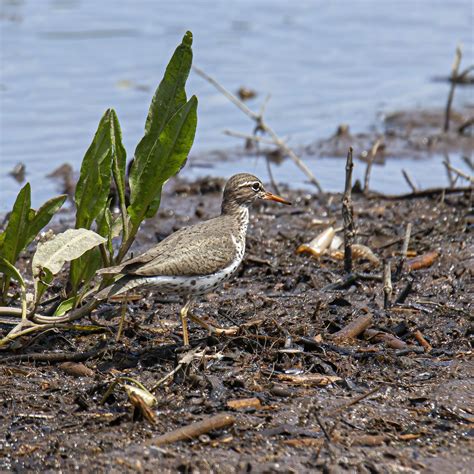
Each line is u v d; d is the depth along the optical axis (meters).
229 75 26.17
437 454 9.59
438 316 12.98
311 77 26.47
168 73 11.80
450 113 24.06
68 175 19.92
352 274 14.14
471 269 14.70
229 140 22.58
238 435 9.80
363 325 12.30
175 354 11.62
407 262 14.95
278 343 11.80
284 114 24.05
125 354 11.63
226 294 13.96
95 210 12.00
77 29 29.11
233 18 31.05
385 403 10.55
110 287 11.70
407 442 9.80
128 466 9.26
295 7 32.62
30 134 22.02
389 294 13.19
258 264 15.09
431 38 29.69
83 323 12.62
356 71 26.97
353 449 9.60
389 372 11.30
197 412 10.27
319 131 23.17
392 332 12.39
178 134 11.63
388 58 28.02
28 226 11.82
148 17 30.70
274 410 10.32
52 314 12.43
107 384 10.73
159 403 10.35
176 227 17.34
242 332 12.05
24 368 11.27
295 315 12.95
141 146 11.97
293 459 9.41
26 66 26.00
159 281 11.36
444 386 10.93
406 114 24.09
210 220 12.67
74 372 11.16
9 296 12.73
